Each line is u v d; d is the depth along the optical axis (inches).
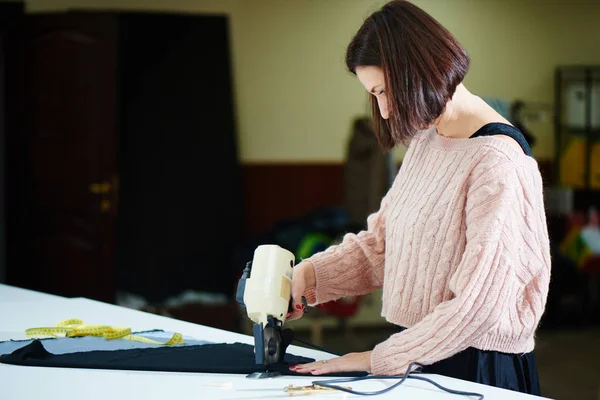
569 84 286.8
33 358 70.2
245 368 66.7
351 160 233.1
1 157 239.1
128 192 255.0
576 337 229.5
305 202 275.6
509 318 63.7
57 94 234.2
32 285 239.9
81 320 85.7
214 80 260.7
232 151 260.2
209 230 257.6
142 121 257.0
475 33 282.5
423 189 68.5
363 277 78.0
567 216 261.1
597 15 286.7
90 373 66.5
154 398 59.4
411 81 61.2
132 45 257.9
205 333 82.7
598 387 180.1
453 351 61.4
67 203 235.5
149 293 253.0
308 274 76.3
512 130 65.3
